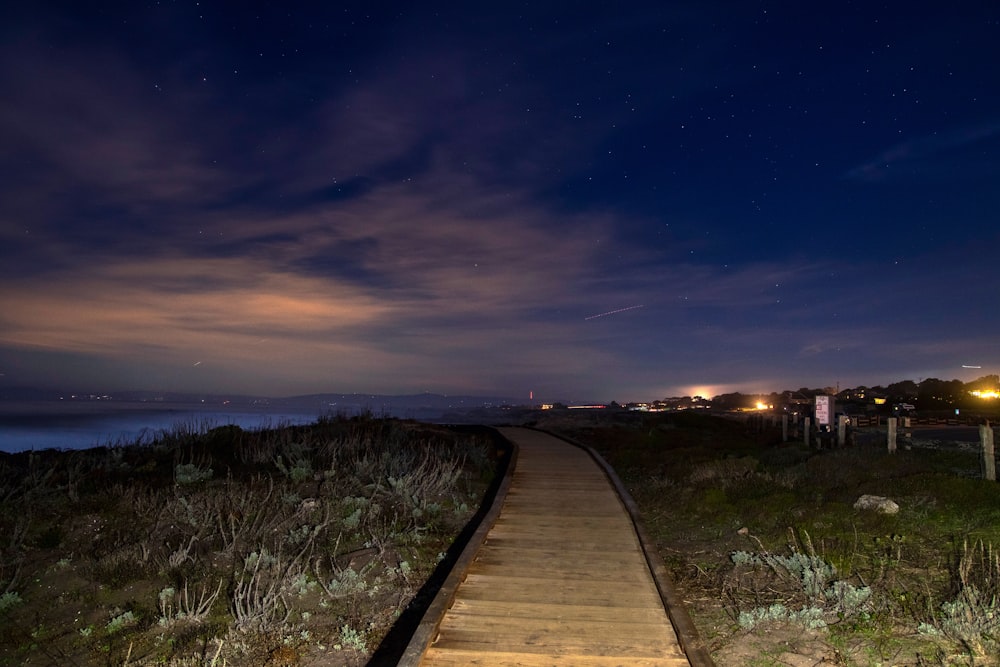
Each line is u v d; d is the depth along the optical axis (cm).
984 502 1100
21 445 5394
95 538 1090
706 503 1334
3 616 848
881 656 645
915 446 1927
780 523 1132
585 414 5022
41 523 1153
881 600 767
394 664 703
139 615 834
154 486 1398
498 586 849
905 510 1111
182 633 781
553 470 1747
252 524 1156
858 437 2620
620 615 752
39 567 984
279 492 1345
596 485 1525
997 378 6869
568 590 835
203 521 1141
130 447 1852
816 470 1554
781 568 900
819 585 817
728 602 822
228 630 781
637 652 657
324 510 1248
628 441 2786
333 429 2172
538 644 675
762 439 3241
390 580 946
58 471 1533
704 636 727
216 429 2019
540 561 954
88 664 729
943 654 633
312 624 805
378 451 1873
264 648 744
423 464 1543
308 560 955
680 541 1130
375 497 1370
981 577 788
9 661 746
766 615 748
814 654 662
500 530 1125
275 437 1928
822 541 977
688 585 903
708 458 1922
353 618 820
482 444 2484
